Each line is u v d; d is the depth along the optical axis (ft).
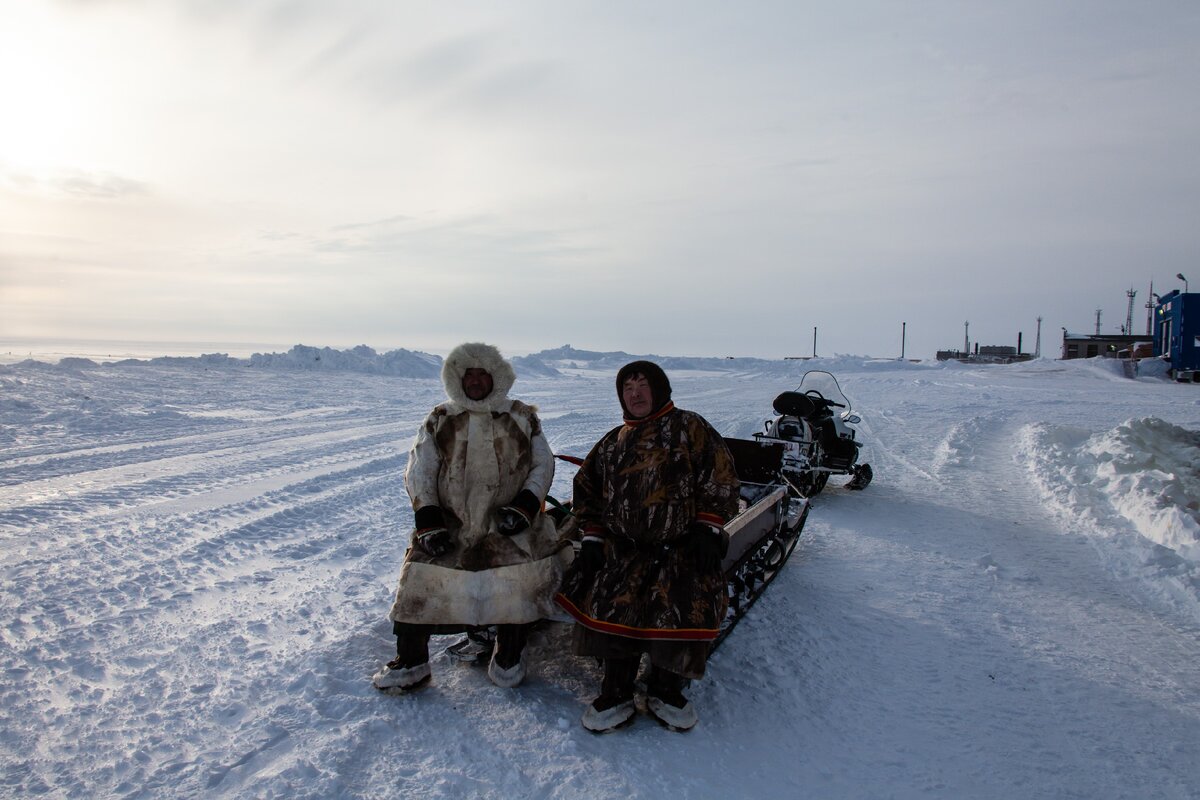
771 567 16.44
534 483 11.33
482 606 10.94
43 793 8.59
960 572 18.31
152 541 18.80
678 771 9.38
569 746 9.75
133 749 9.50
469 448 11.22
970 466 33.88
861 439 43.01
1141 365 121.29
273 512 22.06
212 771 9.00
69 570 16.42
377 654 12.39
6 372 58.95
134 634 13.06
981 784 9.53
